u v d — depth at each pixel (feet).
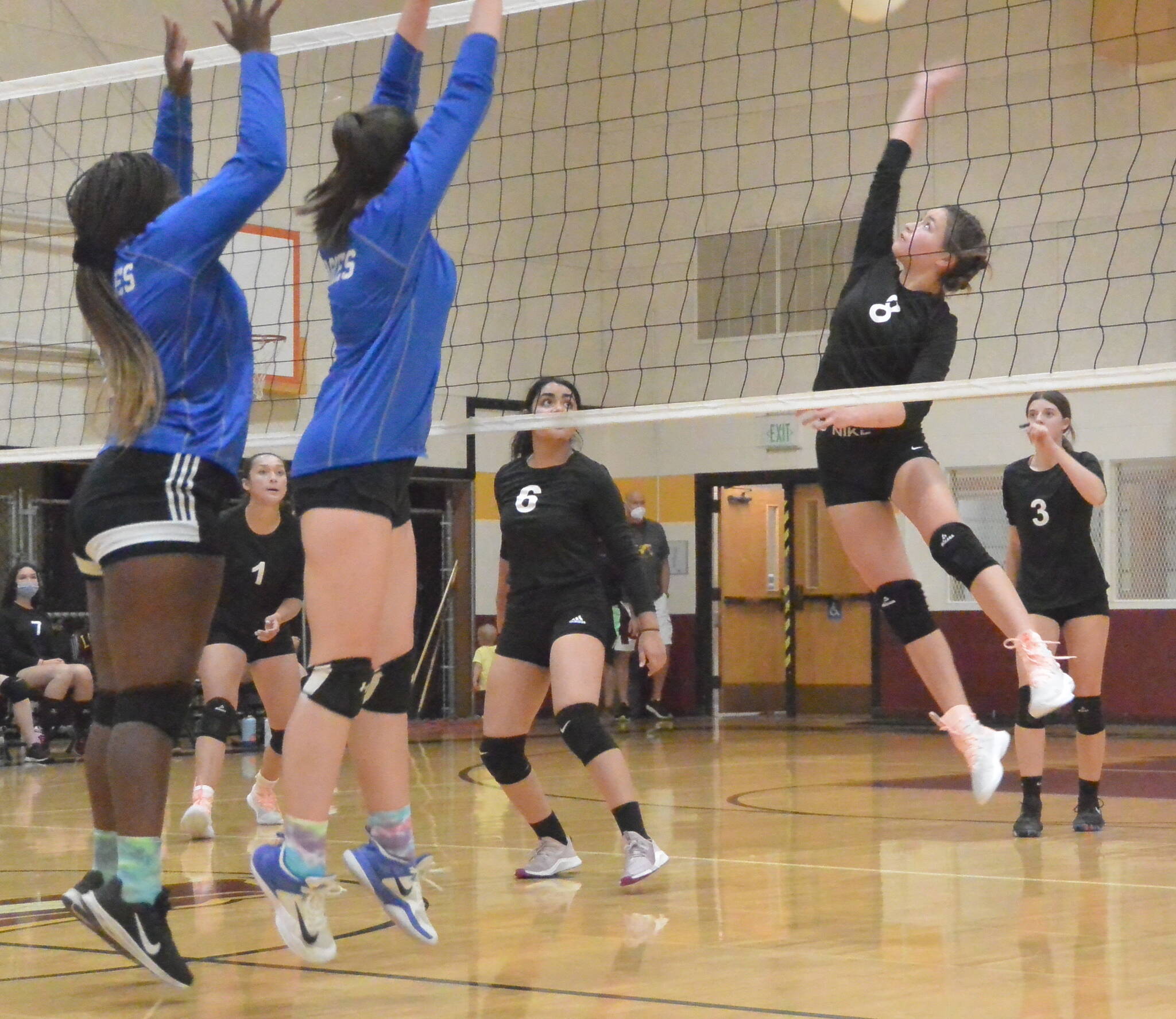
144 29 64.75
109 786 17.95
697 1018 15.87
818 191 75.72
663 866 25.84
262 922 22.20
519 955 19.65
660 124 79.15
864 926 21.56
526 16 77.71
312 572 16.84
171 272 16.79
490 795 42.42
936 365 21.25
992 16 70.54
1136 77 58.85
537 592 26.35
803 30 75.25
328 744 16.66
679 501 82.38
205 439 16.97
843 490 21.76
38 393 54.03
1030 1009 16.25
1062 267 69.82
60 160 57.47
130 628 16.58
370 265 16.71
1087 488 32.30
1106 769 49.90
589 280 81.92
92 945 20.40
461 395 76.48
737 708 83.41
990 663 73.20
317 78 66.64
